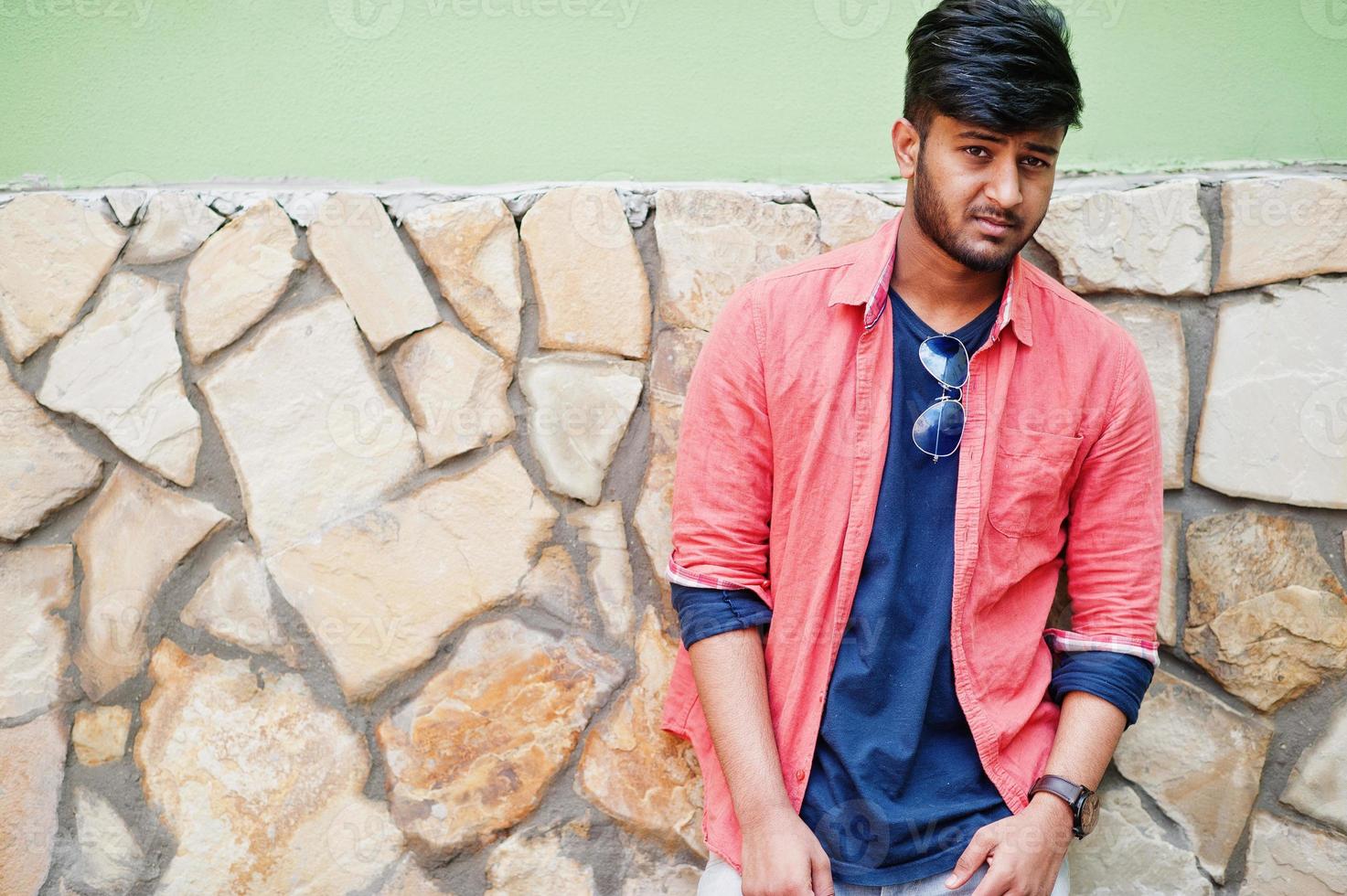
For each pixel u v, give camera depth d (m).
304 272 1.69
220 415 1.68
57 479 1.68
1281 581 1.65
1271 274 1.65
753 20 1.78
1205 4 1.75
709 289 1.69
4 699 1.67
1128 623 1.42
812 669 1.39
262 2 1.76
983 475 1.38
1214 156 1.77
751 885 1.30
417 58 1.78
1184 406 1.67
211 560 1.68
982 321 1.42
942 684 1.38
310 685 1.67
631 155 1.79
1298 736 1.66
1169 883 1.67
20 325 1.68
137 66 1.77
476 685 1.68
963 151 1.30
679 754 1.68
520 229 1.68
